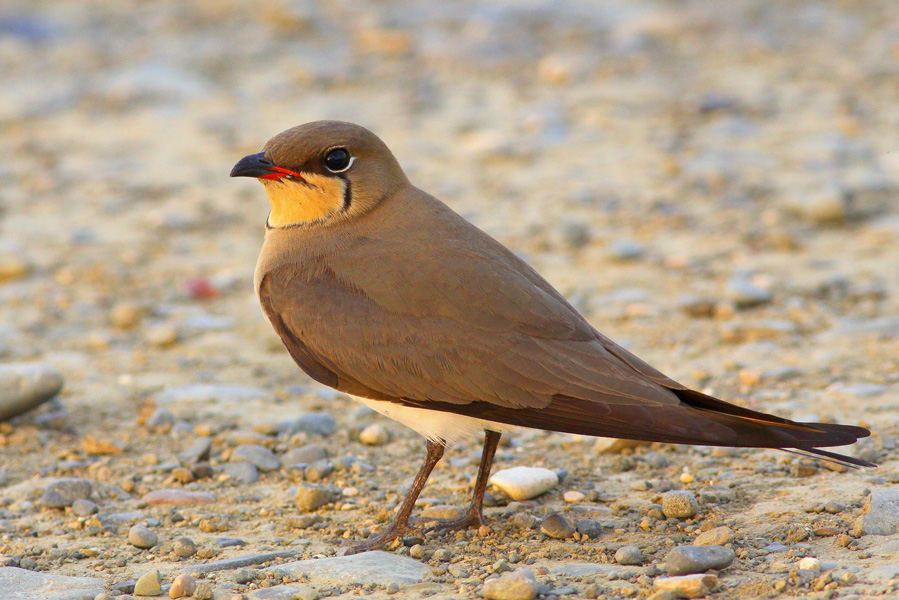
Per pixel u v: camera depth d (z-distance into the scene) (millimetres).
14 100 29219
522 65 31016
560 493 10156
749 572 7965
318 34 35594
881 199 19594
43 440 11945
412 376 8992
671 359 13703
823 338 14000
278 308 9547
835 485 9688
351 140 9531
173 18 38312
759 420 8094
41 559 9047
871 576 7590
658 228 19062
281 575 8359
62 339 15547
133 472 11133
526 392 8742
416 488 9242
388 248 9367
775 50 31688
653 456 10734
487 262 9211
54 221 20828
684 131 24500
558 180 21766
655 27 33906
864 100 26203
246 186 22656
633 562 8344
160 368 14383
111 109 28359
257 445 11492
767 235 18422
